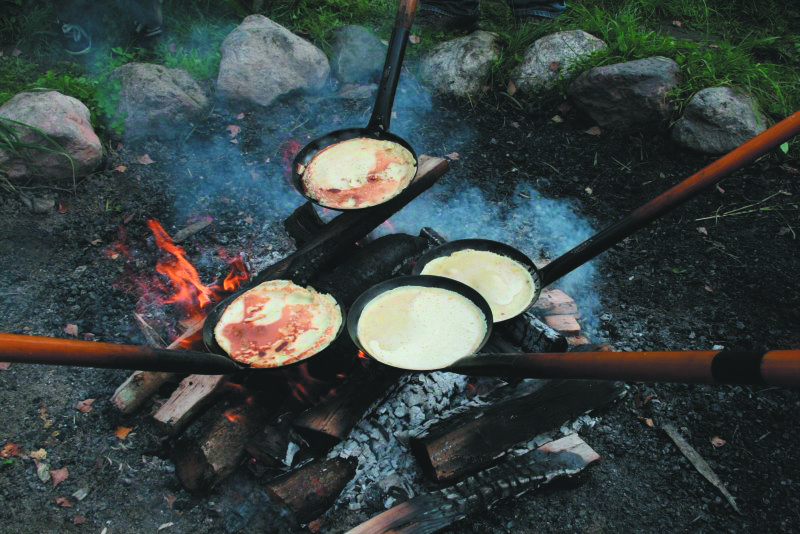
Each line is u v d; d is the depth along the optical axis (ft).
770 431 4.34
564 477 3.98
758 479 4.11
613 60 7.00
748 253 5.62
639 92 6.63
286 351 3.76
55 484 4.05
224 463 3.95
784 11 8.69
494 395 4.28
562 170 6.53
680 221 5.95
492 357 3.36
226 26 8.01
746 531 3.88
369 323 3.86
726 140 6.38
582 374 3.00
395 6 8.21
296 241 5.01
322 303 4.07
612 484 4.11
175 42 7.72
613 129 6.86
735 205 6.07
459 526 3.87
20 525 3.88
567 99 7.14
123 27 7.63
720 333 4.95
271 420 4.07
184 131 6.74
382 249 4.67
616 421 4.41
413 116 7.14
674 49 7.09
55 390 4.55
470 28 7.97
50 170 5.98
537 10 7.66
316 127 6.97
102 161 6.27
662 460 4.22
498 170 6.53
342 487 3.93
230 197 6.16
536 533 3.88
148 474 4.11
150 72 6.70
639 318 5.11
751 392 4.56
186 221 5.91
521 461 4.01
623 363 2.85
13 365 4.68
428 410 4.22
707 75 6.72
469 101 7.26
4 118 5.79
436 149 6.77
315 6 8.18
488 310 3.84
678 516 3.96
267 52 7.06
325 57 7.40
